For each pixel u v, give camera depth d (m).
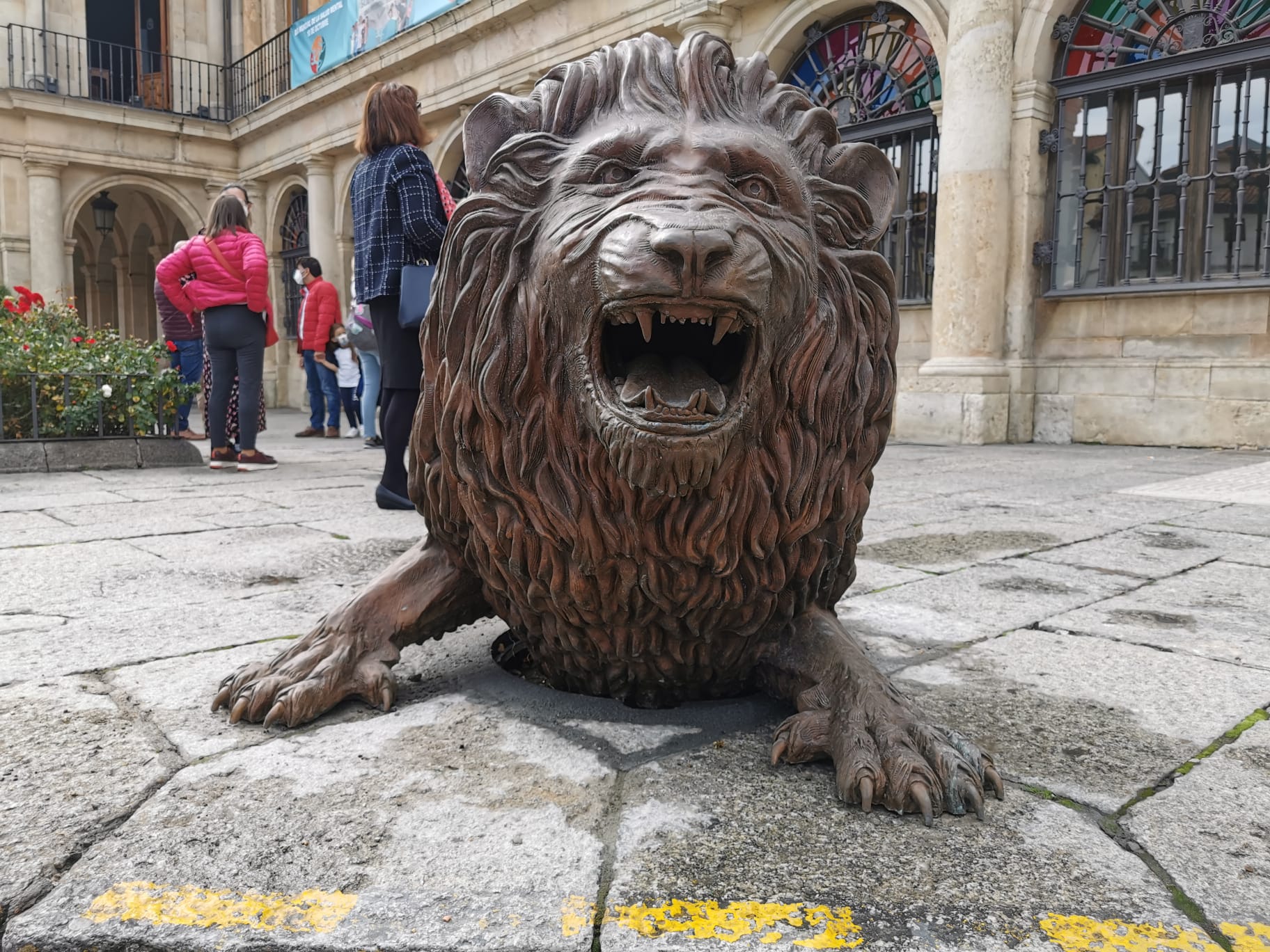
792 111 1.63
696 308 1.29
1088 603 2.74
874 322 1.63
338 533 3.87
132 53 21.12
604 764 1.55
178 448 6.91
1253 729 1.77
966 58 8.51
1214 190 7.74
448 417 1.60
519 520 1.57
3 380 6.48
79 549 3.52
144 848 1.27
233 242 6.28
